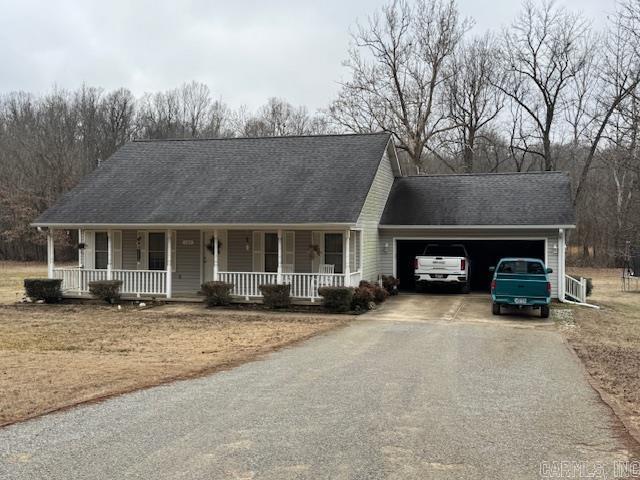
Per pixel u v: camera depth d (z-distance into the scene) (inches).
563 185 922.7
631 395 335.9
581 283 837.2
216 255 776.3
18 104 2402.8
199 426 263.9
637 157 1049.5
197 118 2493.8
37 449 234.4
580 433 259.3
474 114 1721.2
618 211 1619.1
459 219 881.5
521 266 722.8
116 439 245.9
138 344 510.0
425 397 320.2
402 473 209.8
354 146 895.1
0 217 1878.7
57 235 1836.9
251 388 338.6
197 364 414.9
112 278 823.7
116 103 2314.2
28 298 844.6
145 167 924.6
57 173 1939.0
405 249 1062.4
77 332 582.9
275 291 740.0
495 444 242.8
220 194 816.3
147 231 875.4
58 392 329.1
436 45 1648.6
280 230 751.7
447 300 839.7
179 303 796.6
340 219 716.7
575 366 419.2
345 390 334.6
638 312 810.8
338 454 228.2
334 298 714.2
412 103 1643.7
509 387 348.2
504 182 965.2
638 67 1402.6
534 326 631.8
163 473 209.0
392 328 606.5
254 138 965.8
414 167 1643.7
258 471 210.7
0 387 341.7
